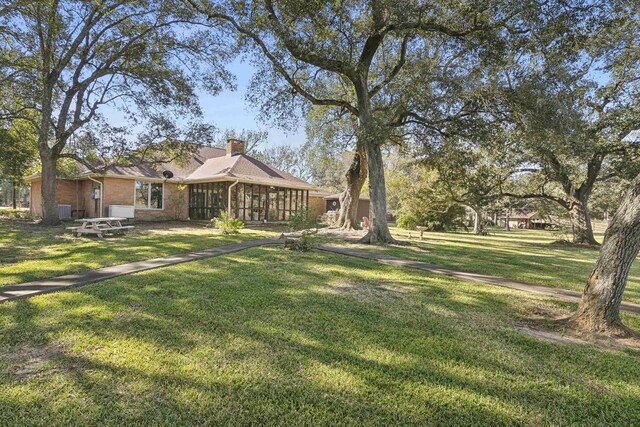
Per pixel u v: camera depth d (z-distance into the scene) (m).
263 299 4.89
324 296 5.20
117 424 2.20
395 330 3.90
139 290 5.15
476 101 11.98
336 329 3.86
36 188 21.17
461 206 24.86
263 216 21.34
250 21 10.76
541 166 17.53
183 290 5.22
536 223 46.41
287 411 2.38
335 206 35.50
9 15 11.20
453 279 6.88
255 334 3.62
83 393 2.50
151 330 3.63
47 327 3.64
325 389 2.64
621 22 9.55
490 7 9.82
